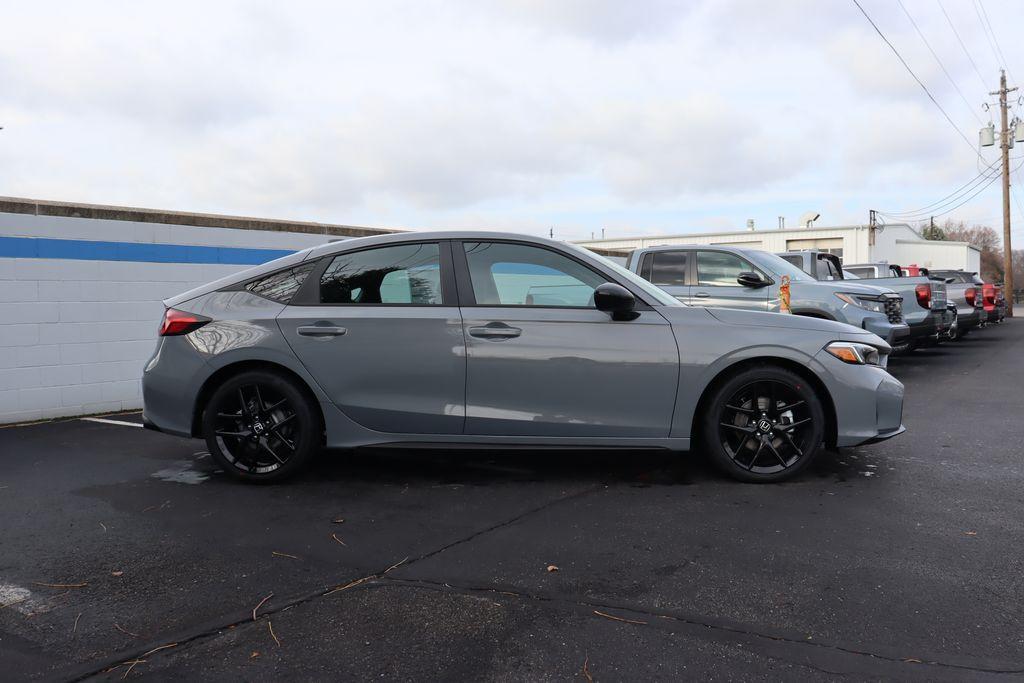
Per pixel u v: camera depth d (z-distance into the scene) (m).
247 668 2.31
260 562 3.19
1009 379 9.59
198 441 5.80
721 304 8.85
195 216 7.97
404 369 4.30
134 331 7.47
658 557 3.20
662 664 2.31
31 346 6.76
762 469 4.34
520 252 4.45
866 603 2.72
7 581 3.00
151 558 3.24
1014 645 2.41
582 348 4.23
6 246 6.59
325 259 4.55
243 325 4.39
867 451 5.17
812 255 10.28
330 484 4.41
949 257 47.41
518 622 2.61
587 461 4.91
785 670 2.26
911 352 13.63
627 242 44.91
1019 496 4.04
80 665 2.34
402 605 2.75
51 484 4.46
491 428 4.30
